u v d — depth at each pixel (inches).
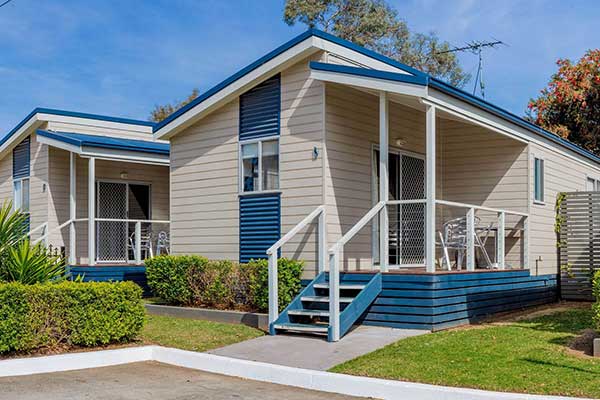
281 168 516.1
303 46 496.7
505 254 621.3
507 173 625.0
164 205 797.2
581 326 432.8
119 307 416.2
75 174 698.8
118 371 367.9
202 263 537.3
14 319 374.3
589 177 810.2
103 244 745.6
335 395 312.3
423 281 434.6
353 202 512.7
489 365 327.3
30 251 428.8
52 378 346.6
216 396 307.1
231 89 548.1
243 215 546.6
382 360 349.7
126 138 804.6
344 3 1430.9
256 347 401.4
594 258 674.2
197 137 589.0
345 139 509.4
